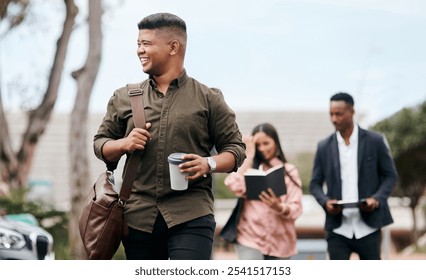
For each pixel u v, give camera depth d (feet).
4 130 84.58
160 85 22.18
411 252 95.55
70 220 72.18
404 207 106.22
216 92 22.50
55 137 148.77
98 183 22.36
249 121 153.89
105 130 22.57
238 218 32.60
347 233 33.14
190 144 21.90
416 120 104.37
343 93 33.58
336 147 33.76
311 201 87.97
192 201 21.86
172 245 21.83
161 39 21.94
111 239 21.67
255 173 32.60
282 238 32.60
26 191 73.10
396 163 104.78
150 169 21.79
